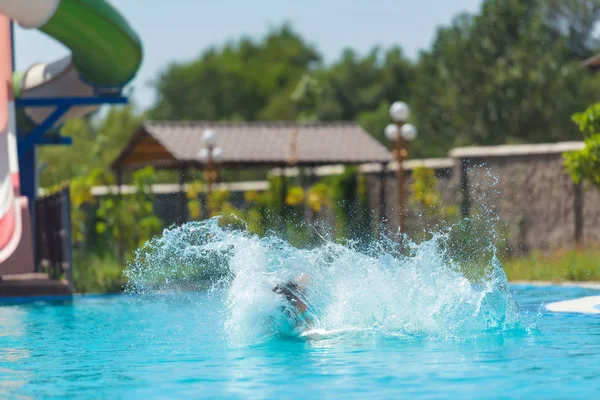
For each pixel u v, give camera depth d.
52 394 6.49
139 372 7.48
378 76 79.94
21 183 24.69
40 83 22.84
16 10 18.27
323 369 7.34
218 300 14.95
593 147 18.08
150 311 13.76
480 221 25.30
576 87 53.56
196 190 29.17
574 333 9.49
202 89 93.44
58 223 20.09
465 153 26.05
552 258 21.41
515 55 53.19
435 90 57.31
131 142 31.66
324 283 10.04
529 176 24.41
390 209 31.52
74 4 18.58
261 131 32.28
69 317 13.45
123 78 22.17
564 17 66.56
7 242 18.45
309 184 37.25
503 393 6.09
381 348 8.53
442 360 7.67
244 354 8.41
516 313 10.12
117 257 24.70
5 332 11.24
